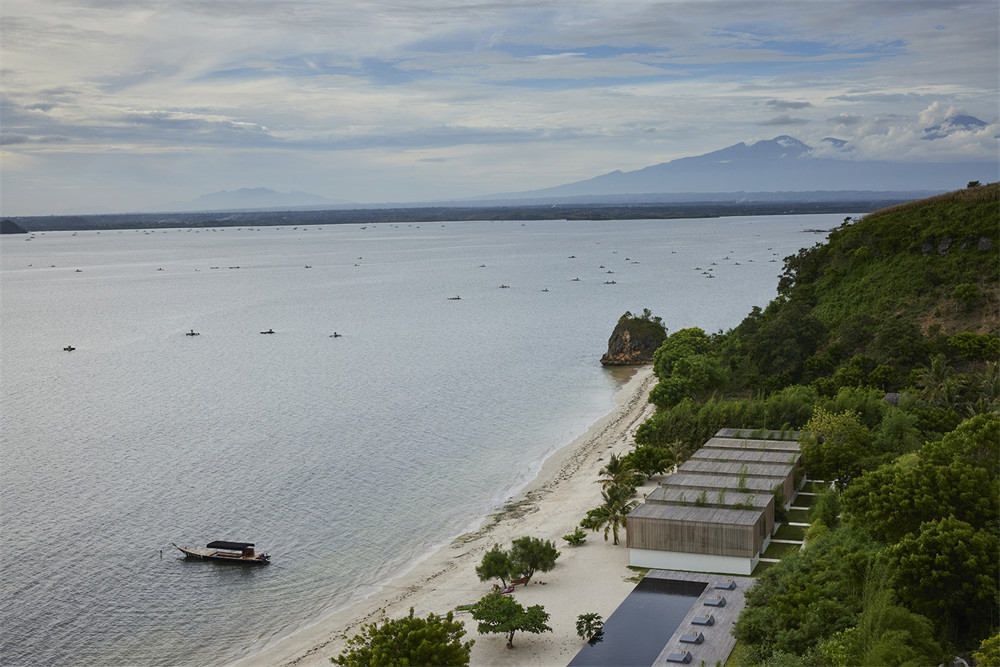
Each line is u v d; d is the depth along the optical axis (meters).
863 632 53.69
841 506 82.19
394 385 180.38
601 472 99.56
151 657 70.75
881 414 110.88
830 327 151.12
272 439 137.12
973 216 154.62
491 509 103.69
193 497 109.19
